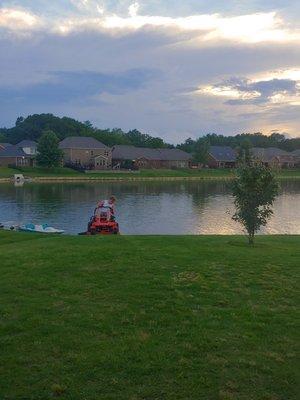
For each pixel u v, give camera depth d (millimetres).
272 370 6434
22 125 173625
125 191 74562
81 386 5996
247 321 8258
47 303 9133
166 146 168500
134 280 10758
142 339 7398
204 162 140000
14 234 20156
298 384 6090
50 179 101375
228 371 6410
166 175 116562
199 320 8266
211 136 194625
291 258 13781
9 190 74000
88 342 7289
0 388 5938
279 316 8523
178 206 53250
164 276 11125
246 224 17031
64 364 6574
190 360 6711
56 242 16609
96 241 16719
